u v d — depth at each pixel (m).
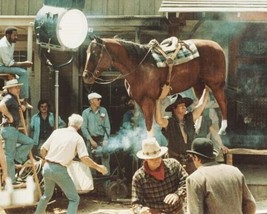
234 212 4.59
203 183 4.58
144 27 11.13
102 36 12.12
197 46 9.05
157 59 8.80
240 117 12.41
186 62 8.88
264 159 12.41
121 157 11.80
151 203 5.73
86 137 10.62
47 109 10.70
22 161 9.27
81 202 10.20
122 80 12.58
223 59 9.20
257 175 10.99
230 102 12.34
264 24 12.05
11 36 9.67
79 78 12.54
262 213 6.06
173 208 5.74
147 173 5.64
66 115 12.59
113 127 12.64
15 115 9.06
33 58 12.54
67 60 12.43
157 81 8.81
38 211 8.05
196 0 10.65
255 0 10.70
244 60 12.26
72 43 8.93
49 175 7.84
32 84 12.54
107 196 10.41
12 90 9.09
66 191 7.95
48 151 8.02
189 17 10.51
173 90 8.98
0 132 9.20
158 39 12.24
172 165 5.75
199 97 9.41
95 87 12.64
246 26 12.11
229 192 4.60
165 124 7.79
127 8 12.55
